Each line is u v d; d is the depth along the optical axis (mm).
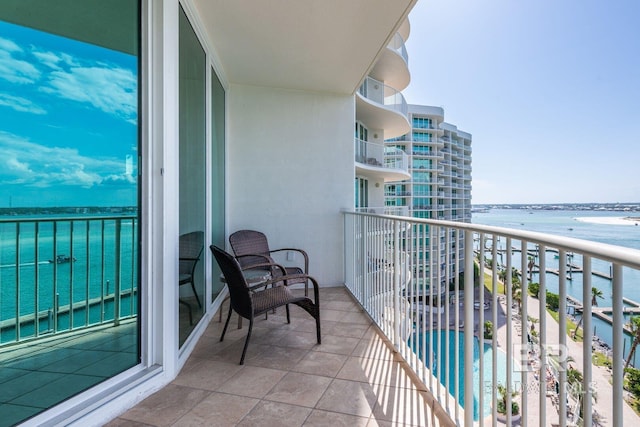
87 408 1450
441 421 1513
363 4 2400
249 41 2914
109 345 1690
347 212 3912
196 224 2572
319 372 1960
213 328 2689
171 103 1871
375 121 8789
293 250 3676
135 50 1768
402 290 2225
